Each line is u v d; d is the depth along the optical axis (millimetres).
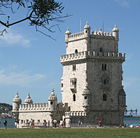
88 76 119188
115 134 60844
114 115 121875
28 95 147375
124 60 124938
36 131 71375
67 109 124000
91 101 118625
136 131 72438
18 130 76500
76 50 126438
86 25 122438
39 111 125812
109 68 123000
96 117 118812
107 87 121438
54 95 122250
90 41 122375
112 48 126000
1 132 66438
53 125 111938
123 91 123312
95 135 58125
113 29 127125
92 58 119562
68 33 130875
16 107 136250
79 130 77312
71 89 123375
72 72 124188
